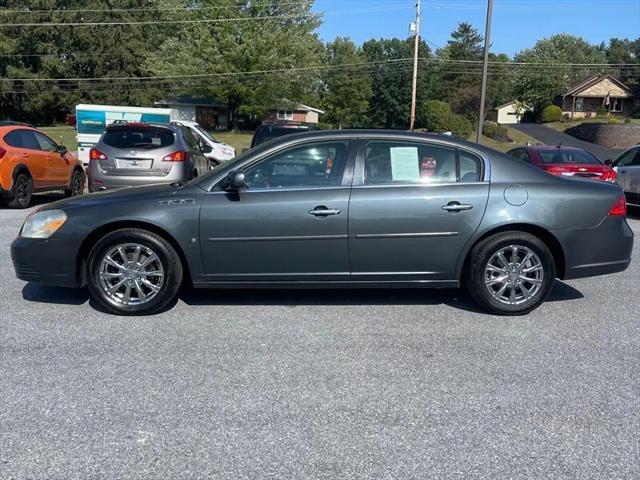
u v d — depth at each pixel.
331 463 3.10
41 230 5.32
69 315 5.38
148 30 63.59
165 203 5.27
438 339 4.89
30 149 11.89
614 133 48.59
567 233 5.41
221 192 5.32
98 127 18.81
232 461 3.11
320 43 52.69
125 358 4.43
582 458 3.16
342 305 5.76
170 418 3.55
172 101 57.97
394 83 76.44
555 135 56.00
